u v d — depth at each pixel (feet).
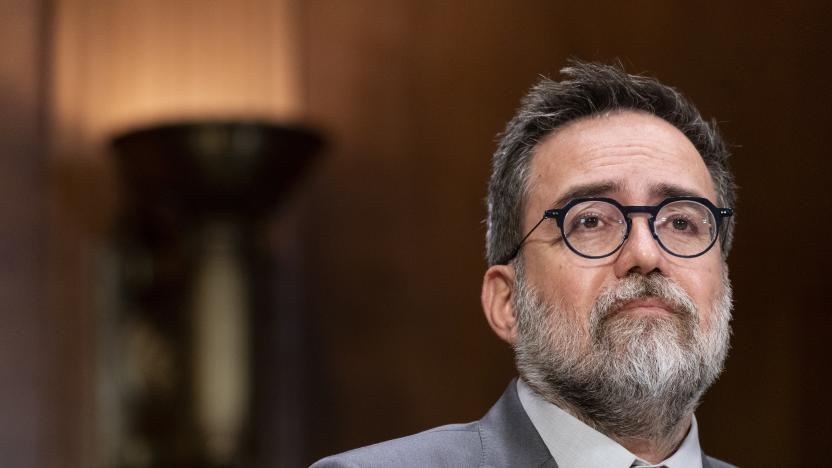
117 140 37.52
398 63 42.78
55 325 36.96
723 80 35.91
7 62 36.99
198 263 38.73
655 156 15.72
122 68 40.45
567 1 39.58
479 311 40.60
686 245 15.44
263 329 40.19
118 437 37.88
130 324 38.55
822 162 33.94
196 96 41.75
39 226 36.94
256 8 43.04
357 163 42.73
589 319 14.93
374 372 41.93
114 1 40.75
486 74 41.24
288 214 42.73
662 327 14.71
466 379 40.65
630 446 15.37
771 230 34.65
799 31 34.76
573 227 15.46
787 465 33.68
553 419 15.37
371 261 42.39
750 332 34.76
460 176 41.39
